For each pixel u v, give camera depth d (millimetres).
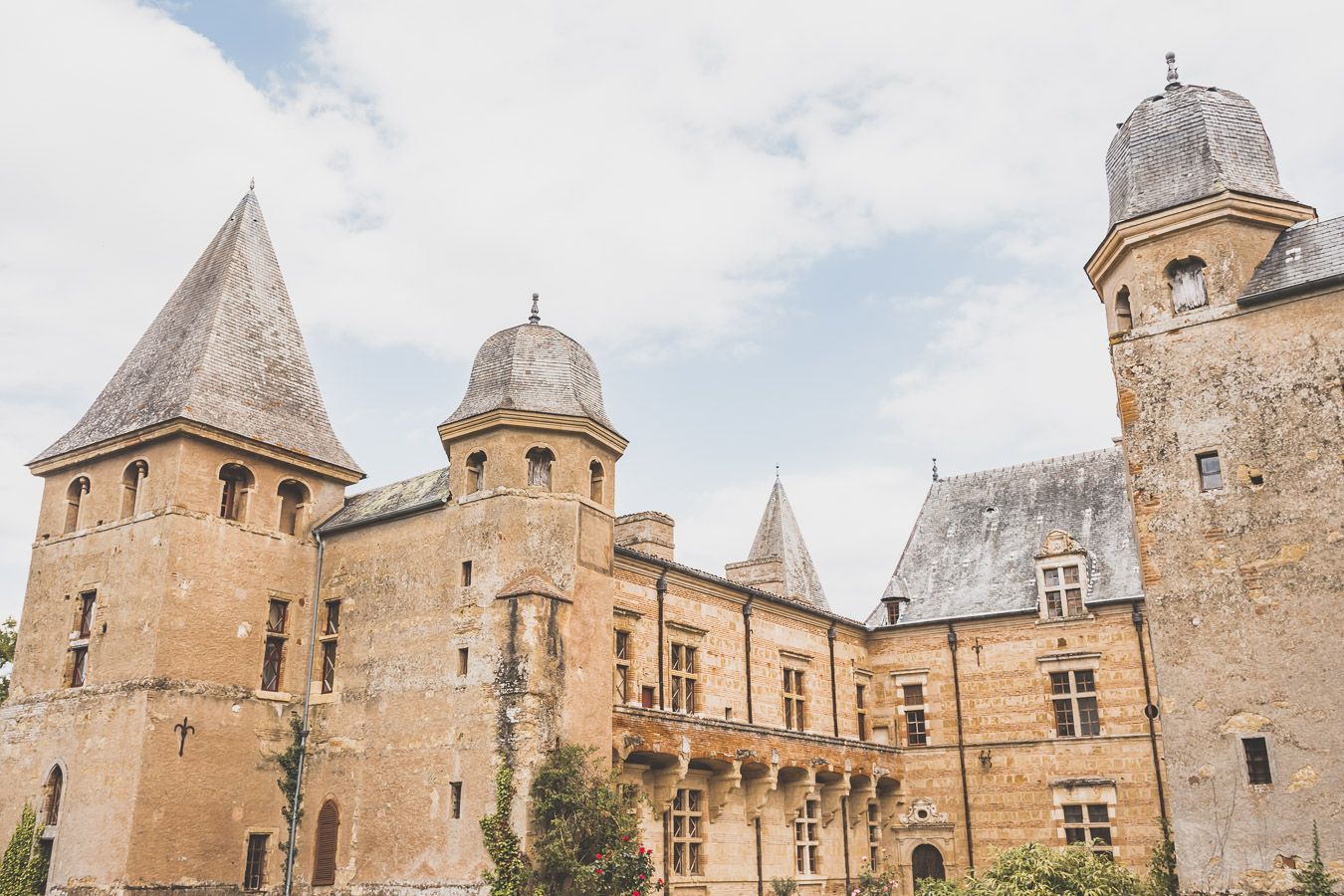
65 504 27703
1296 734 18719
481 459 25266
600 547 24922
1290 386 20141
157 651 23984
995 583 35719
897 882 33031
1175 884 22766
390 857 23188
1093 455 37375
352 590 26578
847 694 34844
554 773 21500
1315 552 19266
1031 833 32375
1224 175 21672
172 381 27219
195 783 24016
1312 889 17859
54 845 24125
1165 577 20609
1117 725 31906
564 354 25922
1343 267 19859
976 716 34188
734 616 30438
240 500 26875
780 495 48594
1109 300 23250
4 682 36719
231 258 29688
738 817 28062
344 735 25234
